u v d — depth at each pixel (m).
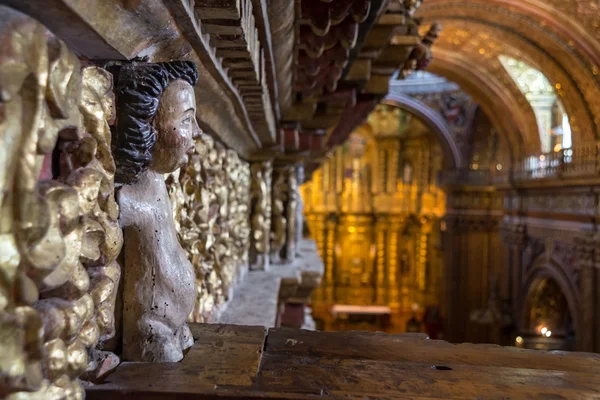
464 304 16.73
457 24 9.80
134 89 1.26
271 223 6.28
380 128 20.00
